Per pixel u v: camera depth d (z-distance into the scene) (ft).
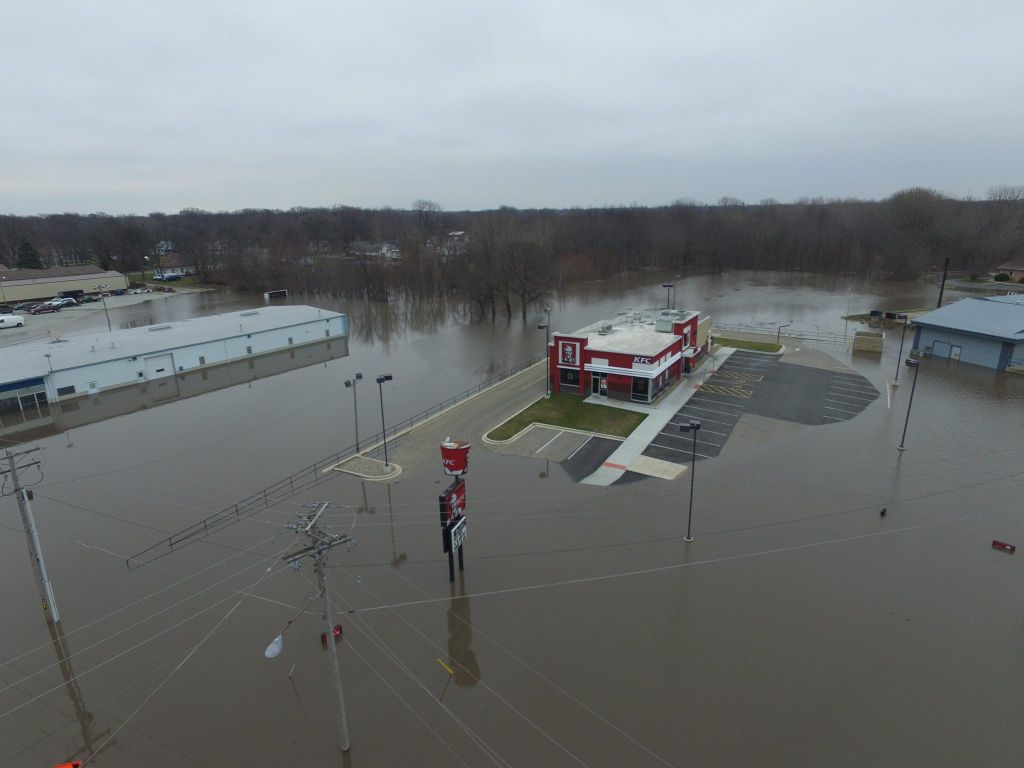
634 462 124.16
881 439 133.80
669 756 59.47
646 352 160.15
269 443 142.00
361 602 83.46
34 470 129.80
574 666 71.20
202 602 84.53
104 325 293.23
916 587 83.76
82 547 98.89
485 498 110.73
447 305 346.54
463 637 76.38
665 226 526.98
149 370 197.98
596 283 435.53
